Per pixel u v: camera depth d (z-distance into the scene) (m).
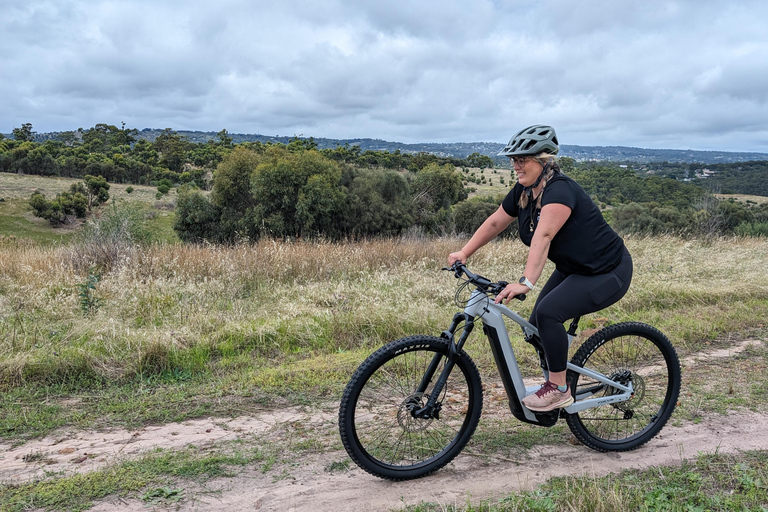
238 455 3.15
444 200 47.09
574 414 3.17
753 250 11.24
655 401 3.55
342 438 2.74
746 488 2.71
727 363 4.91
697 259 9.73
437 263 9.81
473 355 5.09
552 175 2.79
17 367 4.38
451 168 47.78
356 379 2.75
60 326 5.64
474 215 41.09
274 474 2.95
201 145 169.88
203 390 4.32
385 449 3.04
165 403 4.06
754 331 5.92
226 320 5.86
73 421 3.75
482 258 10.21
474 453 3.21
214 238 40.78
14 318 5.81
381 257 10.18
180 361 4.86
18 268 8.23
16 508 2.55
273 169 38.78
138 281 7.25
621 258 3.00
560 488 2.75
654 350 3.53
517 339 5.47
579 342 5.60
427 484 2.85
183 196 42.06
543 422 3.02
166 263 8.55
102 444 3.38
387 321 5.84
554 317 2.87
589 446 3.23
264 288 7.63
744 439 3.36
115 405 4.02
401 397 3.03
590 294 2.88
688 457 3.14
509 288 2.72
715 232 16.05
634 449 3.29
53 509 2.55
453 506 2.59
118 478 2.85
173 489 2.75
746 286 7.64
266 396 4.18
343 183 43.44
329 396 4.19
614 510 2.43
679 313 6.67
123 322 5.82
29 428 3.63
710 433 3.46
